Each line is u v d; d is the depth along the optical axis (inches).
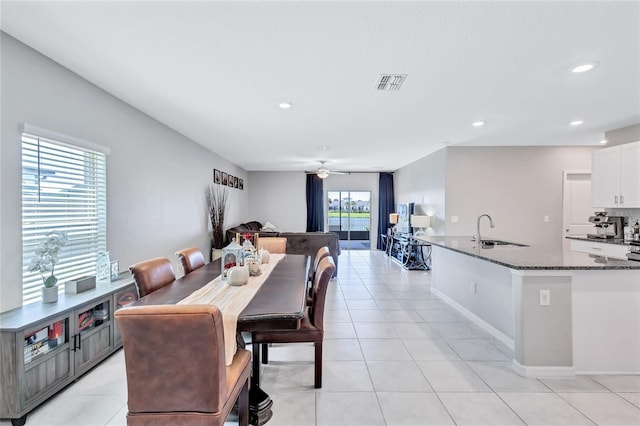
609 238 173.9
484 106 130.0
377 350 113.0
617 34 76.4
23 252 85.7
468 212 220.5
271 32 76.0
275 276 98.3
